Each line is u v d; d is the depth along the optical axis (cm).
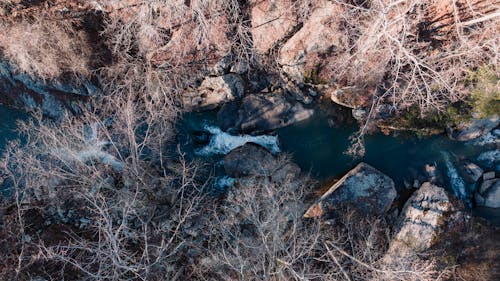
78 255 1245
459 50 1184
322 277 1060
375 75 1312
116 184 1395
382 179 1309
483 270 1158
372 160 1384
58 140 1241
